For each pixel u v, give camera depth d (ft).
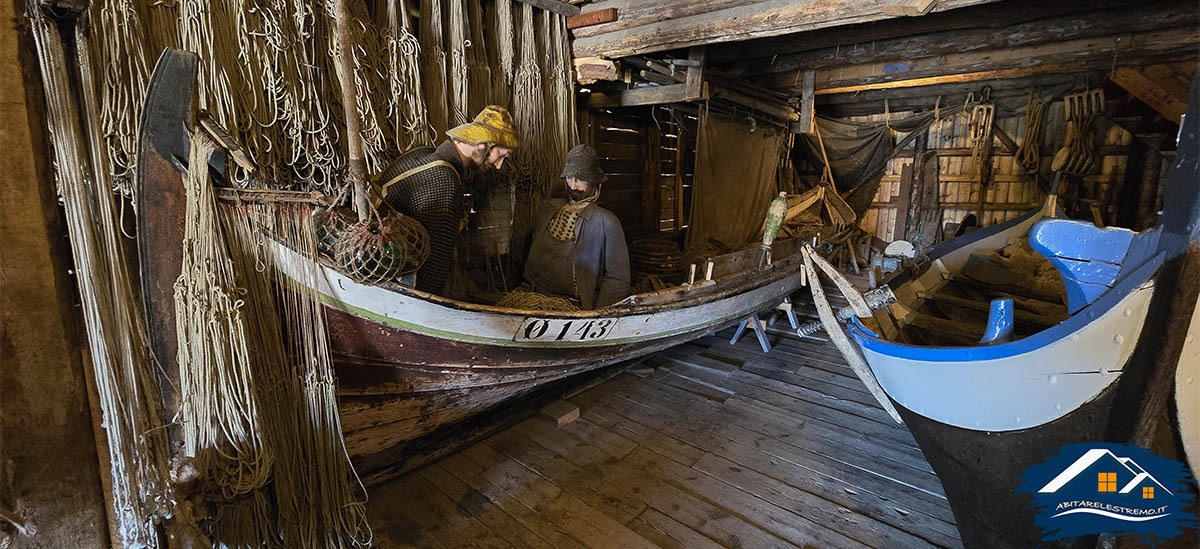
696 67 11.86
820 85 16.24
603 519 6.58
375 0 7.99
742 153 15.49
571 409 9.17
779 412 9.40
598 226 8.71
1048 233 6.91
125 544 4.47
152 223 4.40
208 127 4.40
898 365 5.68
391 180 6.64
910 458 7.91
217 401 4.49
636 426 8.91
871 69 15.16
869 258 20.34
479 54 9.53
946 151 21.16
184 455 4.63
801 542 6.18
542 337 7.25
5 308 3.91
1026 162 18.79
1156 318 3.51
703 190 14.37
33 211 4.02
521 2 9.84
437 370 6.50
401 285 5.58
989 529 5.41
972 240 9.86
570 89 11.05
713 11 9.14
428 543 6.18
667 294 9.16
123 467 4.45
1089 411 4.06
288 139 6.83
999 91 19.06
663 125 16.57
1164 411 3.68
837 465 7.74
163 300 4.54
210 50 6.00
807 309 15.81
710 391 10.29
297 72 6.77
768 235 11.76
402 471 7.41
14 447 4.02
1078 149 16.40
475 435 8.34
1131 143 16.75
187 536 4.34
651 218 16.48
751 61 16.05
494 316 6.49
